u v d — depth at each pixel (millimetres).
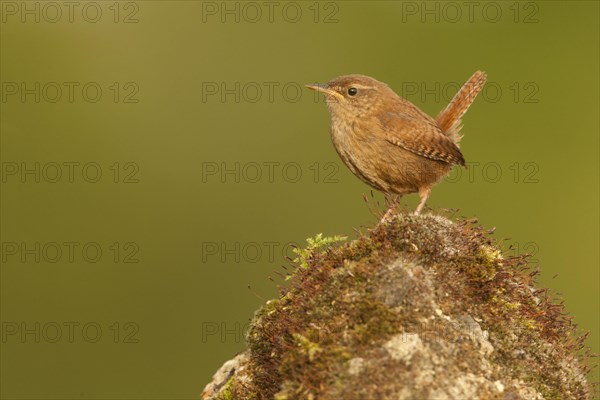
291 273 5996
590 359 6414
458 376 5055
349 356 5055
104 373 14820
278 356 5609
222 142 17594
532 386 5285
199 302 15672
